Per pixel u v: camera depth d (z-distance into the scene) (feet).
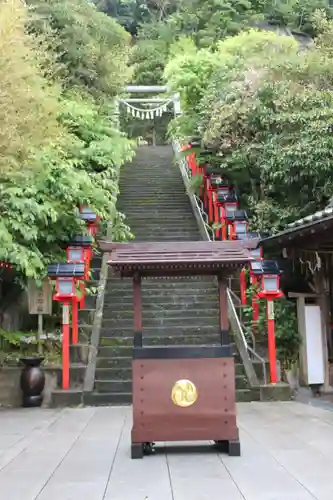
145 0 107.04
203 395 16.16
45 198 28.68
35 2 43.01
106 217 34.45
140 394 16.14
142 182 59.82
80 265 28.81
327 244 27.96
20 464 15.37
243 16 83.51
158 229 47.47
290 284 34.94
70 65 43.57
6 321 31.91
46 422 22.57
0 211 27.58
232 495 12.09
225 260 16.16
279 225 36.60
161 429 15.94
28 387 27.30
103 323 33.83
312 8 89.35
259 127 39.42
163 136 88.58
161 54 85.20
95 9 52.65
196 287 38.09
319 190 35.35
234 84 41.06
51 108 30.01
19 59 26.32
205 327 33.09
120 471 14.39
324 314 31.45
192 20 87.51
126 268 16.52
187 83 47.88
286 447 16.87
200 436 15.93
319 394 30.25
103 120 40.50
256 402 27.45
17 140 25.16
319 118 35.47
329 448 16.65
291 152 34.50
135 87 70.79
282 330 31.55
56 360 30.32
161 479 13.53
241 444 17.40
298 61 39.91
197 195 53.88
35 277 27.22
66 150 34.09
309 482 13.02
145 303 36.06
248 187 43.96
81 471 14.46
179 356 16.34
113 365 30.19
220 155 42.98
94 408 26.63
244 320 34.37
